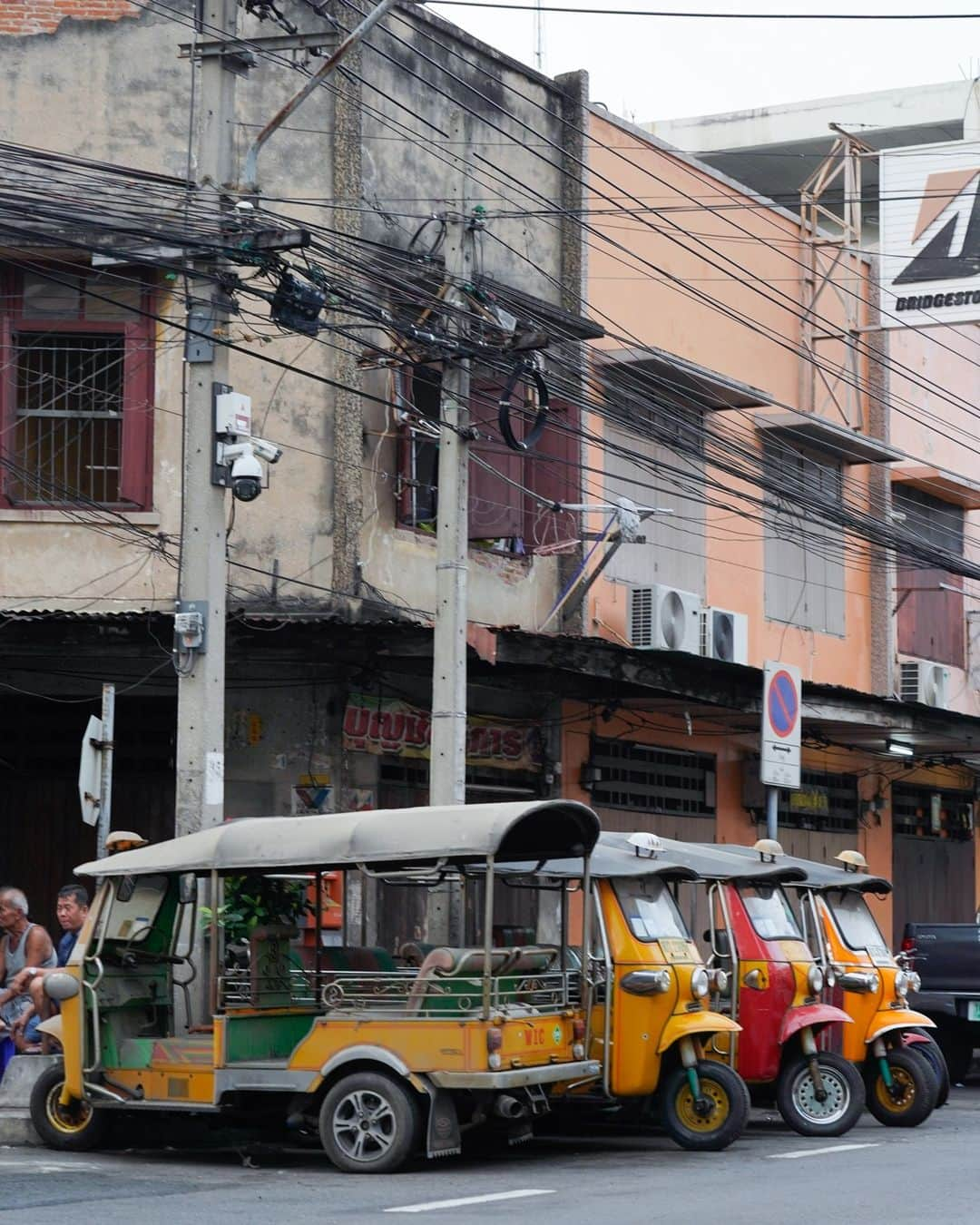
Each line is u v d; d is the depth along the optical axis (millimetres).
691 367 21562
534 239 20812
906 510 28125
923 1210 9438
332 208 16516
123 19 17734
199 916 12359
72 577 17266
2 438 17344
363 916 16328
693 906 15727
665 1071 12500
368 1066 11195
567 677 18812
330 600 17547
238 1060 11555
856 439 25078
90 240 16578
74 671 17375
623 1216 9086
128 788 17891
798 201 36031
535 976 11922
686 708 21219
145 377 17500
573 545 19859
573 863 12547
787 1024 13383
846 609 26484
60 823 17953
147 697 17844
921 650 28453
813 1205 9578
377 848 11180
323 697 17594
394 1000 11352
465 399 15258
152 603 17219
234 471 13289
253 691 17578
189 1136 12648
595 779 20641
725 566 23844
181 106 17672
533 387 18062
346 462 17750
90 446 17516
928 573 28781
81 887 13930
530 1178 10789
